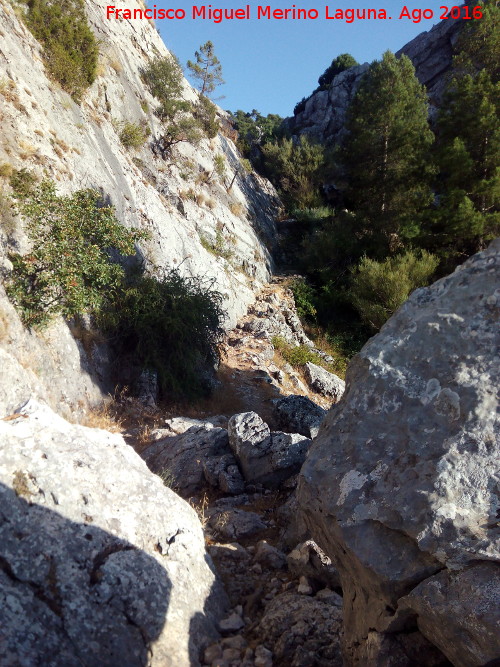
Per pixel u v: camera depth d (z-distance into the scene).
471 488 2.40
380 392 2.92
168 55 28.84
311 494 2.90
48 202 8.69
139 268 12.77
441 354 2.85
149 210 16.22
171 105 22.81
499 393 2.59
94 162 13.88
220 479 6.68
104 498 3.51
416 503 2.46
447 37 42.00
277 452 6.53
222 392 12.56
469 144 22.47
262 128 46.56
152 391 10.75
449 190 22.05
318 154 39.34
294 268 28.52
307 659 3.17
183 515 3.91
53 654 2.63
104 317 10.58
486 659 2.04
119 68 20.59
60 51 14.72
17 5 14.40
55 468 3.41
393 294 20.73
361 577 2.66
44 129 12.00
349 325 23.25
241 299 20.36
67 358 9.09
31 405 3.92
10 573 2.85
